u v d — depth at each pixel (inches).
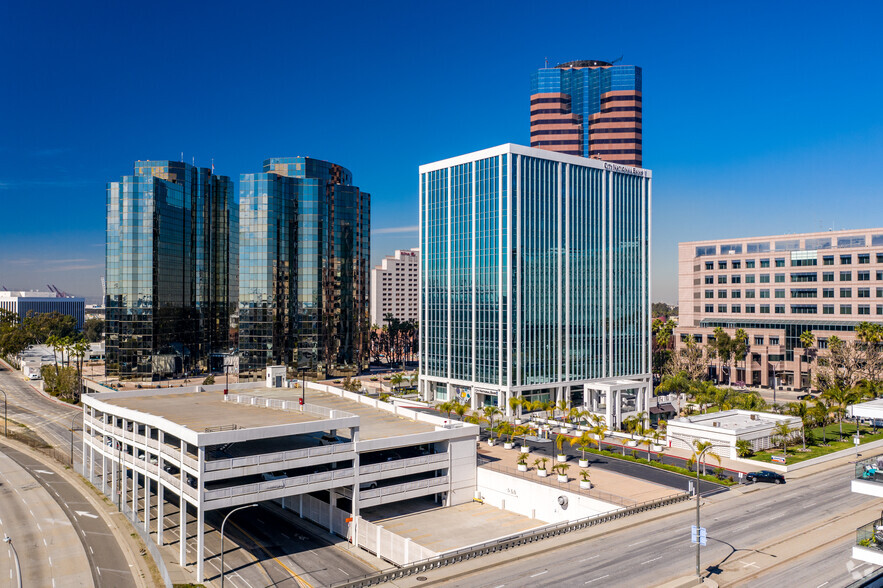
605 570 2404.0
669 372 6875.0
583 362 5999.0
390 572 2345.0
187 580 2556.6
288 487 2832.2
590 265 6097.4
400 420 3865.7
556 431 4995.1
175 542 2984.7
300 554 2819.9
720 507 3164.4
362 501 3063.5
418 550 2583.7
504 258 5536.4
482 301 5748.0
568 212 5940.0
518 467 3863.2
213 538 3029.0
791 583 2294.5
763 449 4279.0
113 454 3585.1
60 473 4249.5
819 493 3390.7
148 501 3132.4
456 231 6053.2
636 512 3036.4
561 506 3166.8
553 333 5792.3
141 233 7485.2
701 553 2564.0
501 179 5575.8
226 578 2561.5
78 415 6195.9
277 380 4990.2
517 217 5536.4
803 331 7032.5
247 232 7810.0
